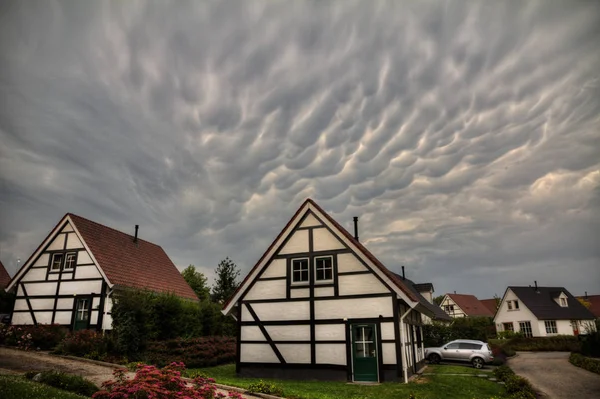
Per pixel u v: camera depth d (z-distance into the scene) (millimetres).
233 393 10820
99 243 25141
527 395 14875
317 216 18250
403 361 16062
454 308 63969
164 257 32281
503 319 50781
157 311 22531
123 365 16641
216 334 27734
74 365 15945
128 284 23922
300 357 17094
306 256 18047
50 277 24172
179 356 19578
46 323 23172
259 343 17781
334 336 16828
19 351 18688
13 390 9578
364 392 13828
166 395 8977
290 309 17719
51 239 24781
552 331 47125
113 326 18766
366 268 17047
